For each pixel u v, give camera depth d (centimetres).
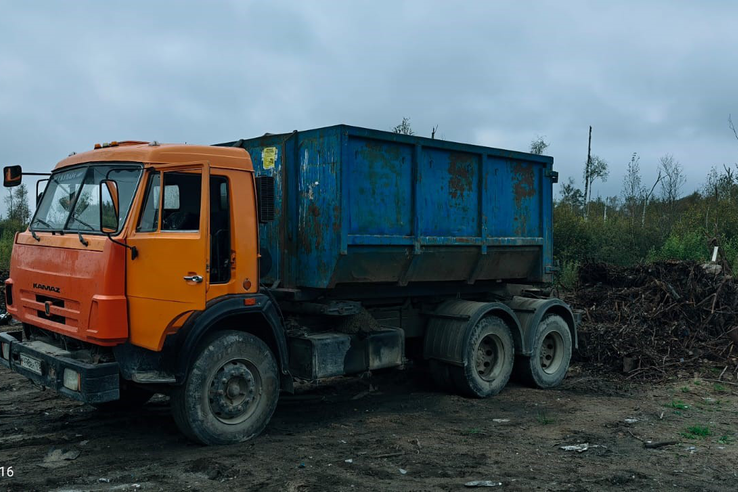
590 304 1169
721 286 1123
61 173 668
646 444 608
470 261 842
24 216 2298
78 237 593
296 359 678
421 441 618
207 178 575
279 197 726
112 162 602
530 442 619
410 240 745
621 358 973
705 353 1003
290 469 527
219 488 484
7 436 622
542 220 937
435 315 838
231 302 591
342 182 666
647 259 1769
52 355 584
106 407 733
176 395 584
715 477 525
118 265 561
